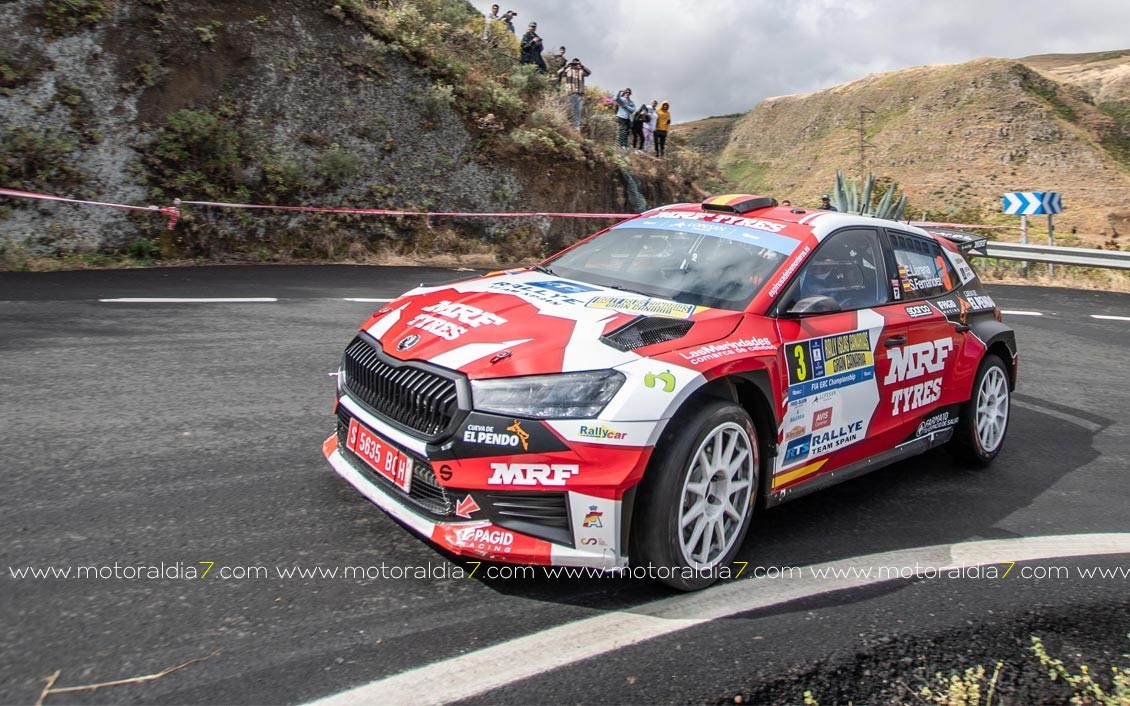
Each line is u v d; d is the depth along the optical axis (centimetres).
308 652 263
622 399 301
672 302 379
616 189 1762
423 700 243
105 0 1189
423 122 1491
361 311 859
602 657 273
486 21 2030
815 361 385
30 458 405
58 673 242
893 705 261
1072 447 584
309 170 1323
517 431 297
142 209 1096
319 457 439
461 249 1447
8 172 1057
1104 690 280
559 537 302
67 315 738
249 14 1338
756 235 430
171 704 232
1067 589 353
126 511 354
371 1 1622
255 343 688
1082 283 1508
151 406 503
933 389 472
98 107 1151
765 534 395
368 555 333
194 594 292
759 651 284
